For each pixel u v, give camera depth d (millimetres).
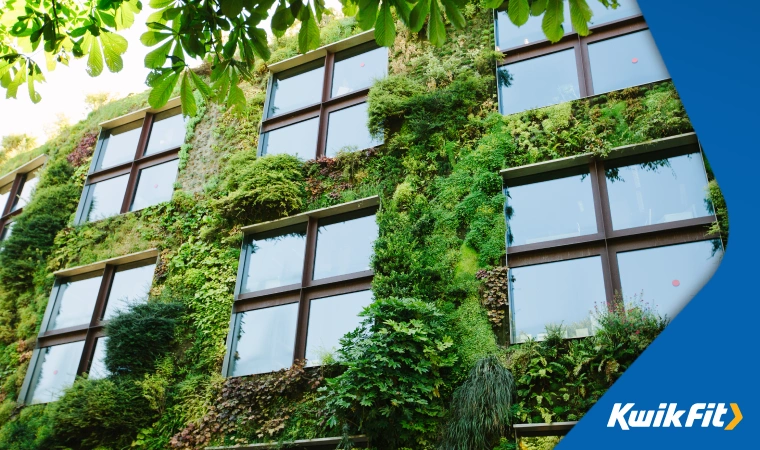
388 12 4430
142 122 15820
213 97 4973
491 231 9461
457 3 4352
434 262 9555
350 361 8406
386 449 8188
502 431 7613
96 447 10227
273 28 4582
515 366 8188
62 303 13938
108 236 13984
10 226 16828
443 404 8227
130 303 11836
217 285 11625
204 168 13656
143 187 14609
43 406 12258
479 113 10836
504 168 9953
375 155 11461
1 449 11297
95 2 5566
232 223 12258
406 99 11438
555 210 9531
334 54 13781
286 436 9094
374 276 9891
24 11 5812
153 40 4754
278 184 11672
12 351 13656
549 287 8906
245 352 10867
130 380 10648
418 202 10242
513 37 11648
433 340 8523
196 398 10305
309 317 10602
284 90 14109
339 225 11281
